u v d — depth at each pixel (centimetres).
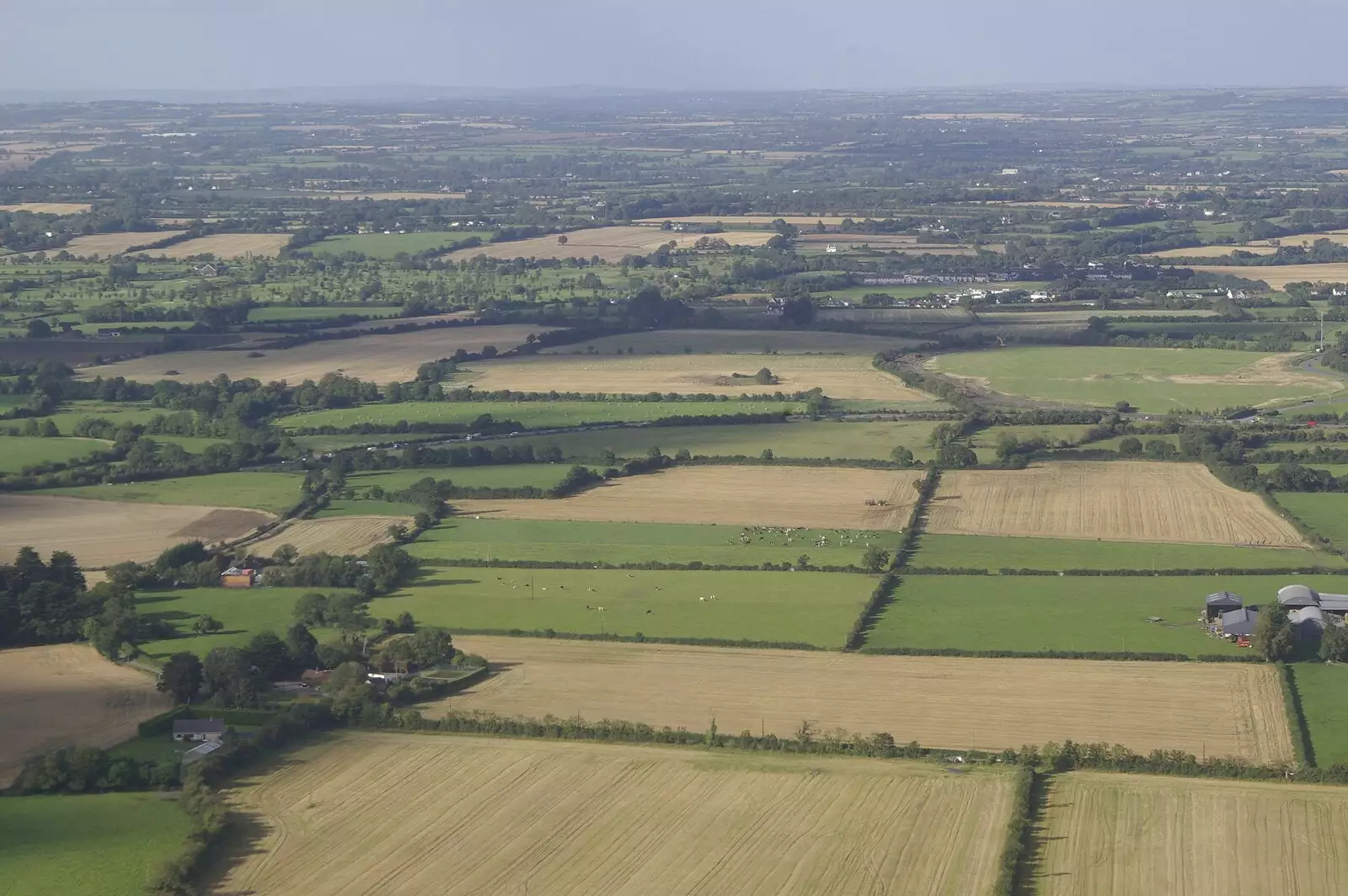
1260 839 17162
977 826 17438
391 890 16312
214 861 16975
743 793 18362
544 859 16875
